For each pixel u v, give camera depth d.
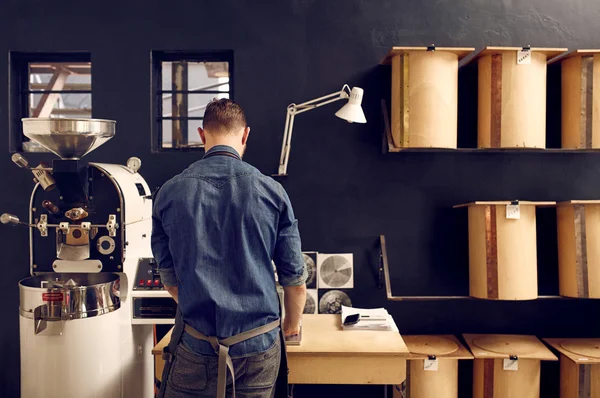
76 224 2.52
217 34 3.24
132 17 3.25
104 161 3.27
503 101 2.89
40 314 2.40
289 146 3.08
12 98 3.30
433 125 2.87
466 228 3.26
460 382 3.29
